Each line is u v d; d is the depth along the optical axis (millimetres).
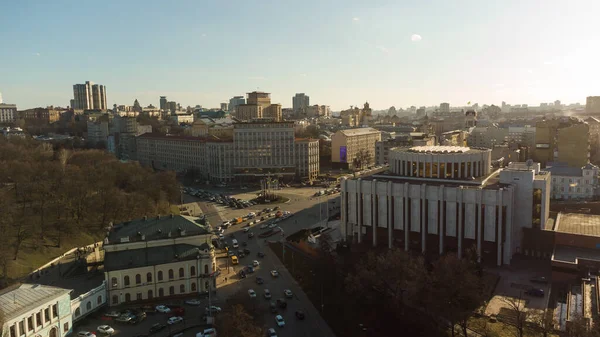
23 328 103938
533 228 164250
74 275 149125
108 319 124875
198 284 142000
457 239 162250
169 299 139000
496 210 154875
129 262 136125
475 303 108688
